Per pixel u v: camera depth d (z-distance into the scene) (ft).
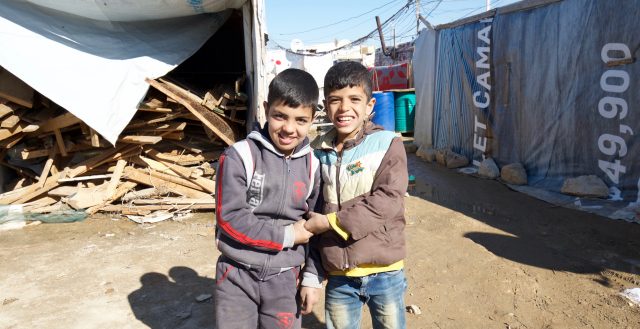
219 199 6.10
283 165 6.30
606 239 15.14
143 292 11.59
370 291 6.63
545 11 21.86
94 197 17.87
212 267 13.05
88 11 18.20
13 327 10.03
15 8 16.98
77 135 19.22
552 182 21.79
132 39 20.03
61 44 17.33
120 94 17.33
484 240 15.25
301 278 6.90
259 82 20.80
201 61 31.12
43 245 14.82
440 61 30.53
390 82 57.62
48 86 16.02
